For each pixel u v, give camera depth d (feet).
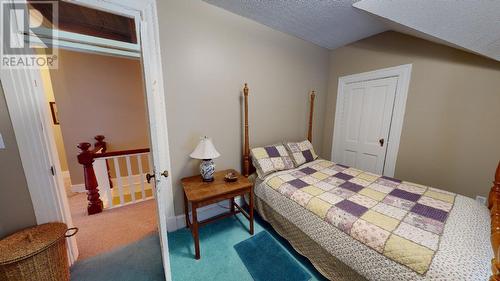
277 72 7.98
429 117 6.97
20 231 3.96
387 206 4.49
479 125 6.04
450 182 6.77
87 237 6.01
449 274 2.73
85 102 9.23
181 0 5.41
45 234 3.94
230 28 6.43
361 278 3.68
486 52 5.09
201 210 6.83
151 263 4.99
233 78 6.79
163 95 5.49
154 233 6.22
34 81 3.83
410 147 7.57
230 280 4.49
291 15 6.53
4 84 3.50
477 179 6.23
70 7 4.61
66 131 9.03
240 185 5.73
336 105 9.89
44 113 4.07
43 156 4.06
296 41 8.36
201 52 5.98
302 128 9.53
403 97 7.50
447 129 6.63
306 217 4.80
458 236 3.34
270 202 6.01
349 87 9.32
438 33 5.15
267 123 8.11
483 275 2.61
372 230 3.67
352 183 5.90
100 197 8.40
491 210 3.81
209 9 5.92
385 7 5.28
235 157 7.36
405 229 3.60
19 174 3.87
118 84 9.76
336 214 4.27
